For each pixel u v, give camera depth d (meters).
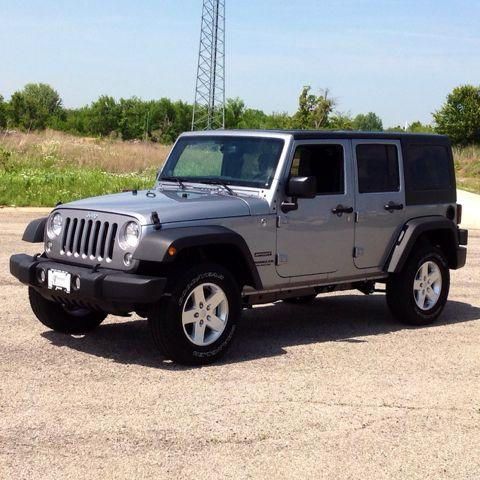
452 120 66.12
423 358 7.64
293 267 7.91
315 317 9.34
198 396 6.38
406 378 7.02
